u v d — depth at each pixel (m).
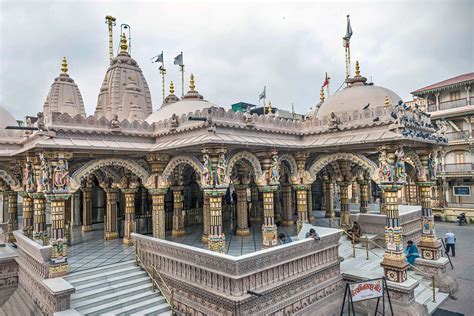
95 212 24.58
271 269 10.43
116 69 23.75
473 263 18.31
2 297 14.98
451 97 33.25
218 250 12.52
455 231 28.00
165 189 15.80
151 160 15.34
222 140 12.09
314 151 15.98
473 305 12.89
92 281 11.83
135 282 12.12
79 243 17.14
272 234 14.56
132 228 16.75
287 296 10.80
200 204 25.16
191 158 14.24
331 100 17.31
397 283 11.88
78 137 13.36
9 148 18.64
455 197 33.56
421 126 14.41
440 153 33.50
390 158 12.60
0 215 28.25
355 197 29.47
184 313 10.91
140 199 23.95
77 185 13.05
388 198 12.62
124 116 21.92
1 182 19.39
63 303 10.22
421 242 15.34
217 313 9.75
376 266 14.48
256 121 14.96
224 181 12.75
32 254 12.89
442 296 13.48
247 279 9.64
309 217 21.91
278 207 22.81
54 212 11.93
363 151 15.94
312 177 16.14
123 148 13.79
